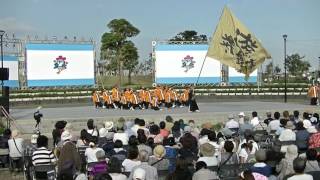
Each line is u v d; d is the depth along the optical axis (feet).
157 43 195.21
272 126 63.31
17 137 57.11
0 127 90.27
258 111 115.96
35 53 182.39
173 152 45.24
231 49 97.50
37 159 45.19
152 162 39.01
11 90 175.63
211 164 38.86
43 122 98.99
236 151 47.78
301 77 274.36
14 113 125.90
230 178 38.01
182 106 141.28
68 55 186.70
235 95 196.24
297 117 69.10
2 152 59.21
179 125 59.67
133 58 234.79
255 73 200.23
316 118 70.38
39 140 46.14
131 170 35.81
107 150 48.65
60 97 179.52
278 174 37.42
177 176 30.91
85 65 189.47
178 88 192.13
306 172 34.76
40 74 183.21
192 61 196.95
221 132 59.93
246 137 51.06
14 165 57.31
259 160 35.45
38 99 175.63
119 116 105.70
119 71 234.58
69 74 187.11
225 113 109.91
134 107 133.49
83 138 52.37
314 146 48.98
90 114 114.21
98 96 144.25
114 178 33.58
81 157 45.80
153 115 107.55
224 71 199.52
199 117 107.45
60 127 59.36
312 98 140.46
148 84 241.96
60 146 47.14
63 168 39.29
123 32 231.91
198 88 194.70
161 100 137.59
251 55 97.14
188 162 36.60
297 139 52.42
